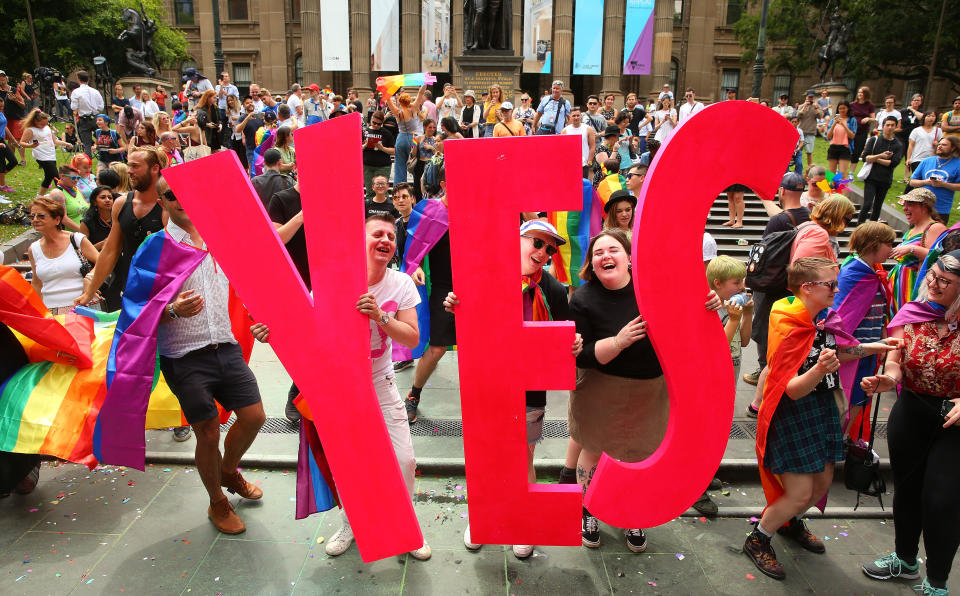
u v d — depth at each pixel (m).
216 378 3.31
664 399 3.23
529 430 3.36
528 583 3.12
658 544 3.47
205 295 3.24
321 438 2.82
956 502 2.85
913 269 4.84
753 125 2.56
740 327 4.39
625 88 32.06
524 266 3.21
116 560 3.24
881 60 26.16
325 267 2.76
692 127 2.54
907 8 24.89
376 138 9.41
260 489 3.89
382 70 30.08
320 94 16.28
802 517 3.49
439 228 4.73
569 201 2.51
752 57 30.98
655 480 2.78
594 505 2.78
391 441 3.00
